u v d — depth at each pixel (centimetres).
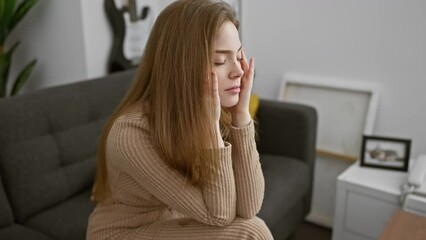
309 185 185
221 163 84
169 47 80
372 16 188
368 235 162
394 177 165
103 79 171
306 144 185
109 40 195
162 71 81
